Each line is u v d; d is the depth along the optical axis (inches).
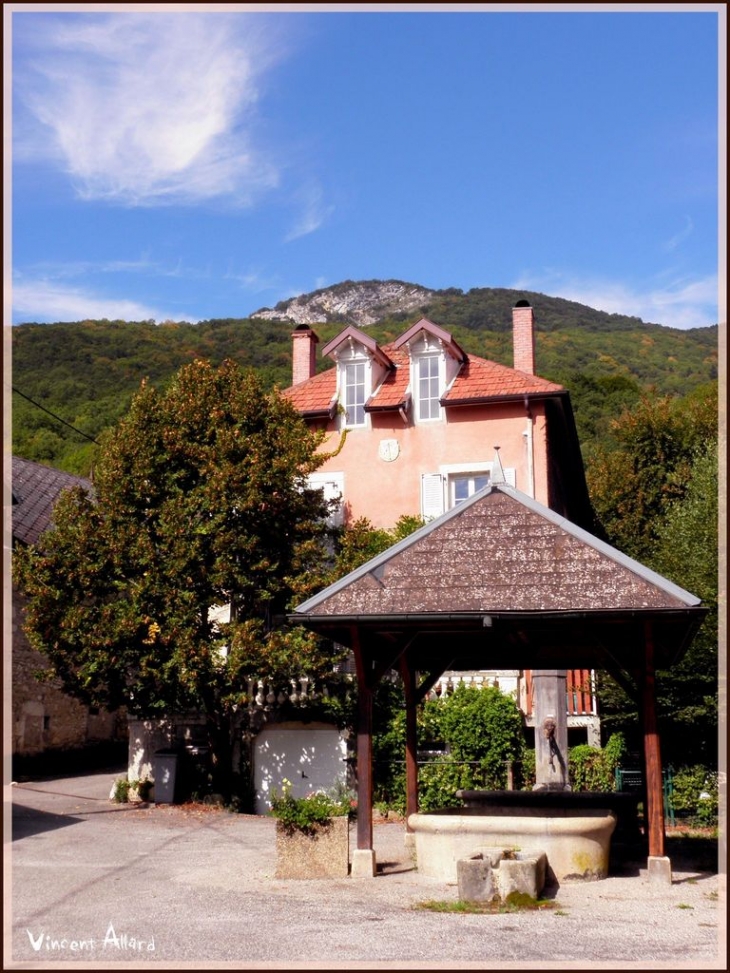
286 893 380.8
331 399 918.4
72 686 665.6
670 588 390.9
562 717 624.4
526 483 852.0
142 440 681.0
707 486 788.6
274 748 715.4
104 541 658.2
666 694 719.7
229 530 657.0
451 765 671.1
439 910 349.7
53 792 741.9
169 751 705.6
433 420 888.9
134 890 384.5
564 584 401.4
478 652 537.0
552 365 2474.2
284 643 629.6
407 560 424.5
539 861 378.0
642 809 652.7
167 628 635.5
